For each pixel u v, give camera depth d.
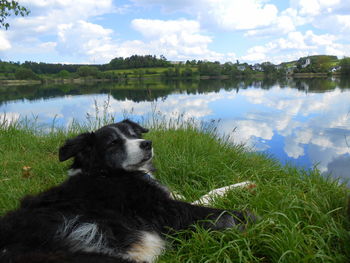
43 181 1.14
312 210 0.79
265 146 2.13
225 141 1.65
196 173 1.17
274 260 0.65
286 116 3.39
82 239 0.60
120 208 0.73
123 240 0.66
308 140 2.32
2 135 1.70
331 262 0.61
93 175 0.83
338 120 3.14
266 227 0.73
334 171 1.58
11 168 1.28
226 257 0.65
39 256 0.52
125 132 0.97
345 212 0.78
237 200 0.92
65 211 0.66
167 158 1.28
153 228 0.75
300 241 0.66
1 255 0.51
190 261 0.67
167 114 2.42
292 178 1.13
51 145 1.57
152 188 0.82
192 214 0.81
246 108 3.95
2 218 0.61
